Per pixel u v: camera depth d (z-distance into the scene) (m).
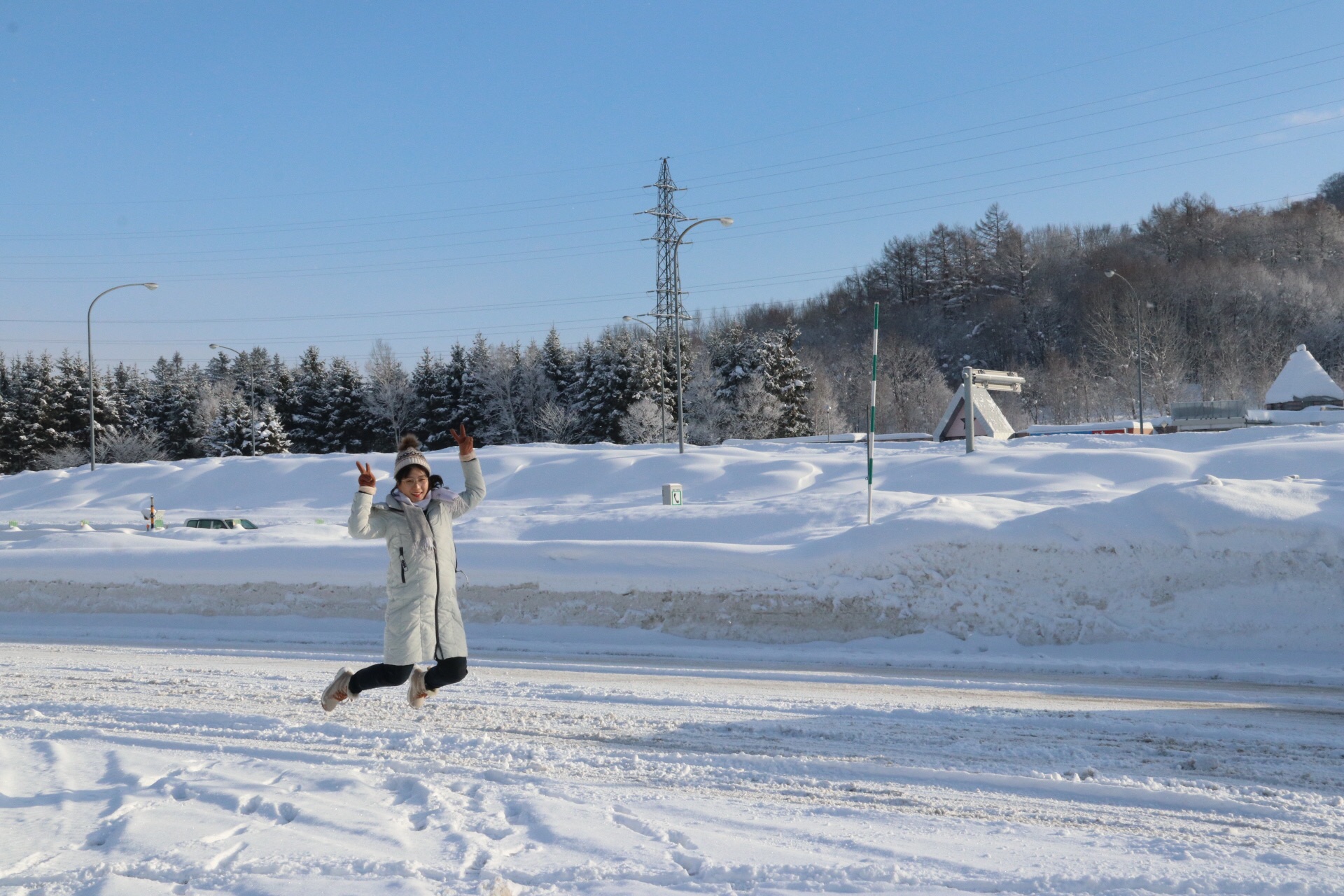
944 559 10.98
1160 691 8.25
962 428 47.56
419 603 5.19
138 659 10.93
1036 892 3.62
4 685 9.01
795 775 5.47
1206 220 125.50
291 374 87.12
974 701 7.87
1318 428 25.83
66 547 15.73
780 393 75.25
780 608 11.41
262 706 7.76
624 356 75.06
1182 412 50.16
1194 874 3.76
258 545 14.96
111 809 4.69
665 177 48.88
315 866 3.85
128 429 84.44
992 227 141.88
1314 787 5.24
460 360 82.31
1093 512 10.81
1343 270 105.81
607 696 8.04
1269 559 9.88
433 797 4.79
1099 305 102.81
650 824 4.39
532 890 3.63
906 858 3.96
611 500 26.92
